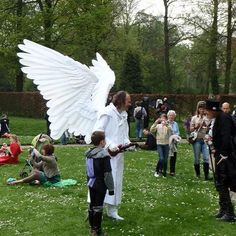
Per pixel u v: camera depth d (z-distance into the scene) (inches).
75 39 1406.3
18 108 1565.0
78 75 305.3
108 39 1673.2
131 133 1134.4
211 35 1472.7
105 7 1417.3
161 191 426.3
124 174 516.1
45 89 300.2
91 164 289.4
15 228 311.9
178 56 1985.7
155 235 298.2
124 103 315.3
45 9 1353.3
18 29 1346.0
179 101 1368.1
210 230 308.2
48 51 301.0
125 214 345.4
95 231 292.2
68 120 305.3
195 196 407.2
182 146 811.4
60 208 363.6
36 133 1168.8
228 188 334.3
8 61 1435.8
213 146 329.4
